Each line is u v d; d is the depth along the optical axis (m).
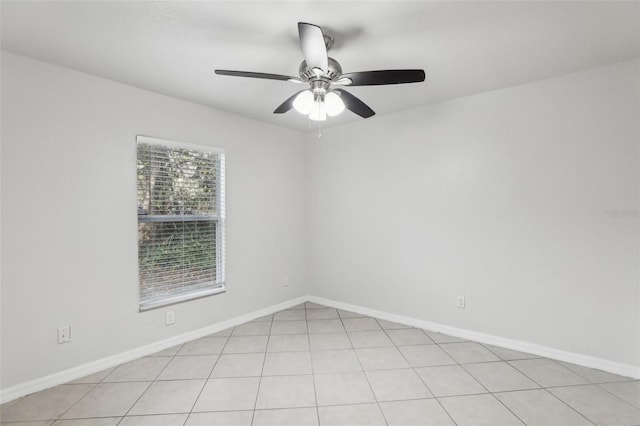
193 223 2.95
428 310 3.11
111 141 2.40
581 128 2.34
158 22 1.67
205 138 2.99
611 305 2.26
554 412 1.84
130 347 2.50
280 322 3.35
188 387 2.12
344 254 3.73
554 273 2.47
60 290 2.16
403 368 2.36
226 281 3.19
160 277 2.71
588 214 2.33
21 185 2.01
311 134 4.00
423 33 1.79
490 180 2.74
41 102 2.08
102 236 2.36
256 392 2.06
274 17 1.62
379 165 3.41
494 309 2.74
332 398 1.99
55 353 2.14
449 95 2.80
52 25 1.69
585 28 1.76
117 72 2.27
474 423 1.76
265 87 2.54
